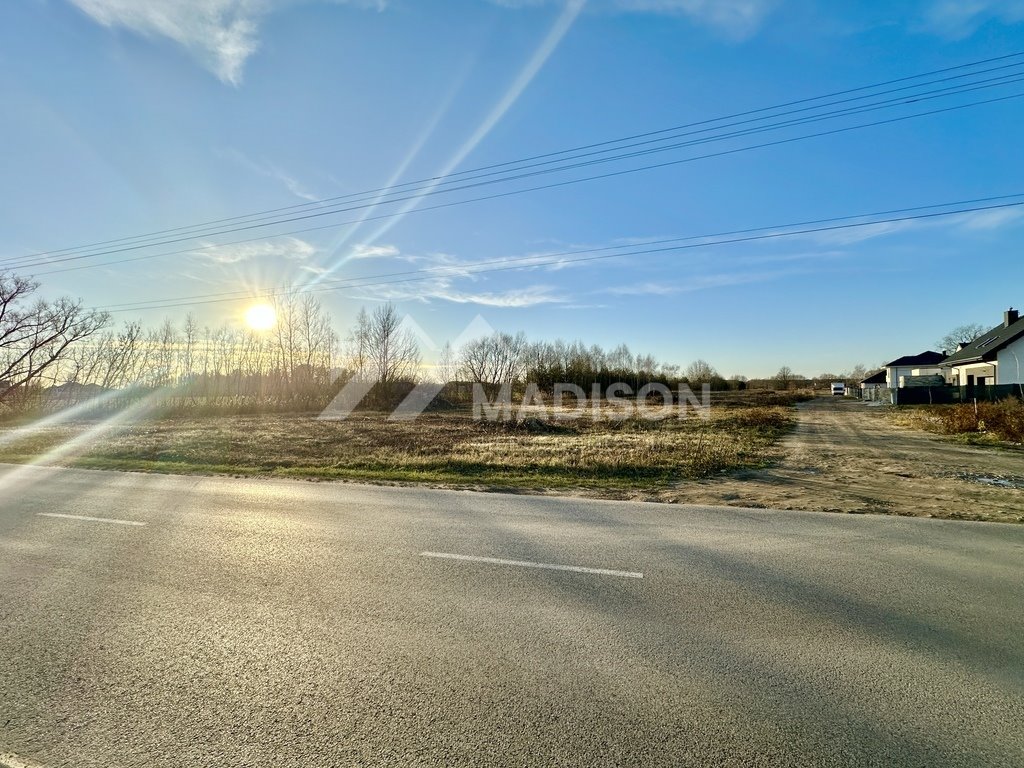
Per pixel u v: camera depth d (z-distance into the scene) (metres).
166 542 5.97
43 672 3.25
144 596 4.41
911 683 3.12
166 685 3.11
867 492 9.13
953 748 2.57
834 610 4.14
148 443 17.06
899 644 3.59
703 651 3.49
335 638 3.67
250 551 5.62
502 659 3.38
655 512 7.61
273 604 4.24
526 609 4.15
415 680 3.14
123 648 3.54
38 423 28.36
